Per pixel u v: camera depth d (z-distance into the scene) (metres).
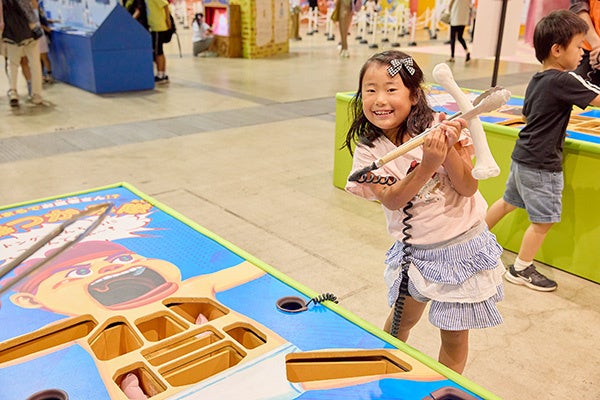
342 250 3.38
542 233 2.93
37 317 1.53
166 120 6.48
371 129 1.63
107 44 7.87
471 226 1.67
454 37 11.41
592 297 2.93
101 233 2.07
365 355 1.39
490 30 3.47
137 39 8.09
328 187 4.44
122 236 2.04
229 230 3.62
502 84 8.94
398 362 1.36
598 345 2.52
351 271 3.12
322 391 1.25
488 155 1.37
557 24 2.71
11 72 6.95
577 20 2.72
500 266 1.73
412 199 1.62
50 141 5.55
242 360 1.34
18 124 6.21
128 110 6.98
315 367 1.39
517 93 8.22
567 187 3.07
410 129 1.56
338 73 10.16
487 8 3.41
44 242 1.03
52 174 4.60
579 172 3.01
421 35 17.25
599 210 2.97
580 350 2.48
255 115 6.79
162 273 1.78
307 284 2.98
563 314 2.76
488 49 3.52
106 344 1.52
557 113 2.74
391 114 1.52
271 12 12.27
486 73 10.05
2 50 6.91
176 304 1.63
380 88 1.51
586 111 3.89
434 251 1.66
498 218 3.15
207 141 5.66
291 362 1.38
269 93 8.17
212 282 1.72
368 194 1.62
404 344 1.41
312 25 18.84
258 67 10.76
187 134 5.90
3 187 4.29
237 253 1.91
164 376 1.32
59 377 1.28
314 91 8.37
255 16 11.76
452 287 1.66
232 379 1.28
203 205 4.02
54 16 10.18
